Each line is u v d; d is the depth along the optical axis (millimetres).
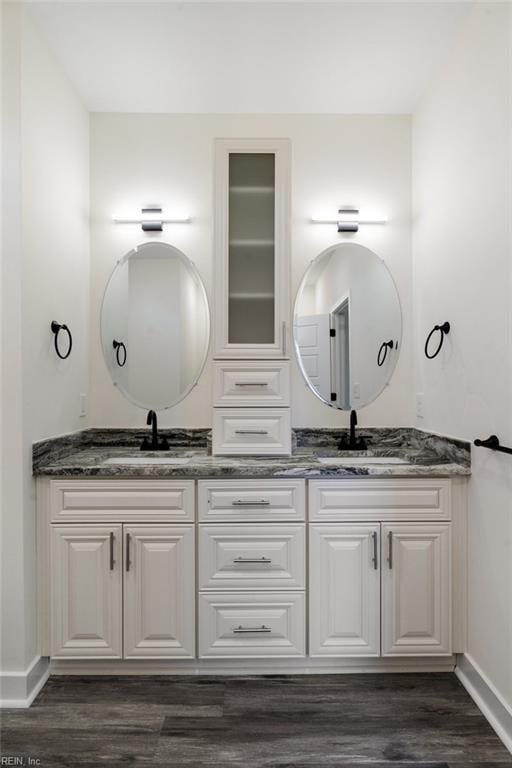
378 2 1806
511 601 1604
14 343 1813
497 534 1698
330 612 1942
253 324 2260
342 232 2539
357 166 2549
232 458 2191
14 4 1799
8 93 1795
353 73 2221
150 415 2428
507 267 1620
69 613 1921
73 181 2309
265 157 2287
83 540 1930
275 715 1729
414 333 2521
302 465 1967
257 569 1942
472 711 1760
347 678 1950
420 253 2441
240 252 2275
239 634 1932
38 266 1940
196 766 1508
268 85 2309
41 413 1973
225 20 1885
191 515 1938
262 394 2209
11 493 1821
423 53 2084
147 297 2520
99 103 2447
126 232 2527
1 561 1823
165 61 2129
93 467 1915
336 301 2523
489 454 1753
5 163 1798
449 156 2084
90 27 1921
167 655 1928
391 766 1506
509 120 1604
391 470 1917
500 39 1652
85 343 2451
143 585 1931
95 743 1604
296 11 1848
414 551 1939
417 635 1943
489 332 1742
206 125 2531
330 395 2516
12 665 1806
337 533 1943
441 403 2184
